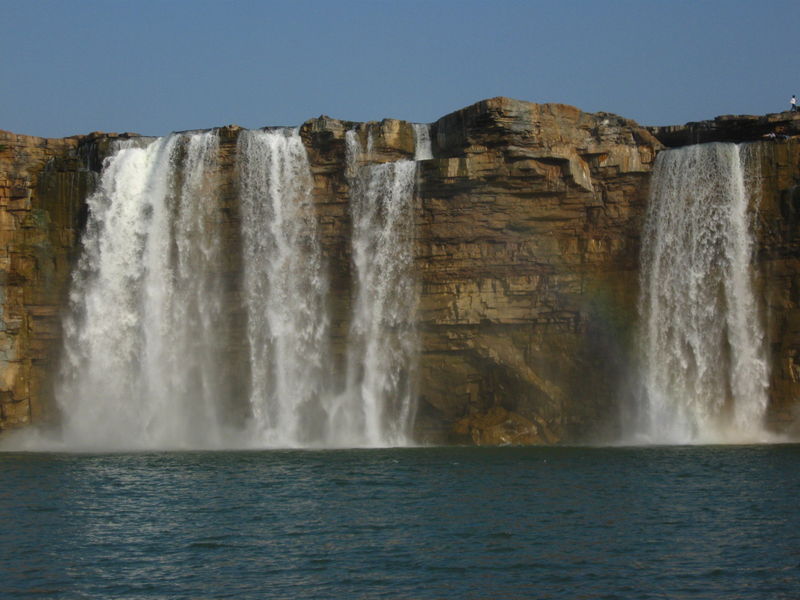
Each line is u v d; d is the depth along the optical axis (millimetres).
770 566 30797
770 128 66375
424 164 65750
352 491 45094
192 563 32125
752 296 64375
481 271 66812
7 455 62844
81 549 34094
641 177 66188
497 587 29156
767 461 52969
